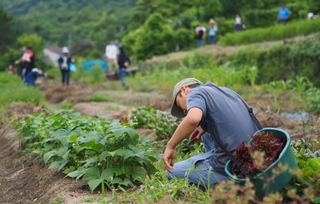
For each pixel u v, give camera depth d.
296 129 7.37
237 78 14.93
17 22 112.44
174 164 4.70
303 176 3.93
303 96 11.20
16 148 7.45
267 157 3.81
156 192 4.39
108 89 18.36
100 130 5.49
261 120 8.26
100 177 4.89
